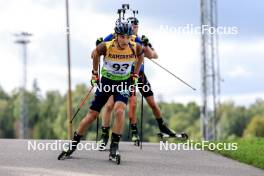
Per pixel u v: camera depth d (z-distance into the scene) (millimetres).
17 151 21906
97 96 19984
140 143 25109
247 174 18969
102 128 22703
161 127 25422
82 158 20469
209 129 57438
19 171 17641
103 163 19609
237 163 21391
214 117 57562
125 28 19125
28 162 19344
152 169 18938
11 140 25906
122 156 21547
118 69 19562
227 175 18594
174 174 18219
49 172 17609
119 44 19297
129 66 19672
